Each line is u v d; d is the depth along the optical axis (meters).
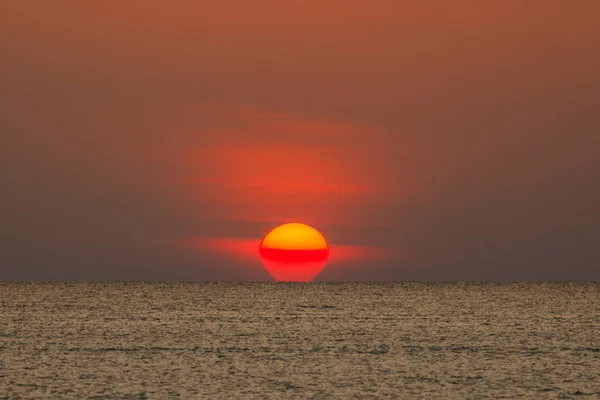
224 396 88.12
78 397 87.00
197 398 87.06
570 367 108.19
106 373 101.44
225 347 127.94
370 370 105.12
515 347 129.25
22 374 100.38
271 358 115.44
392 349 126.12
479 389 92.69
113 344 130.50
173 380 97.06
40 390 90.50
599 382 97.00
